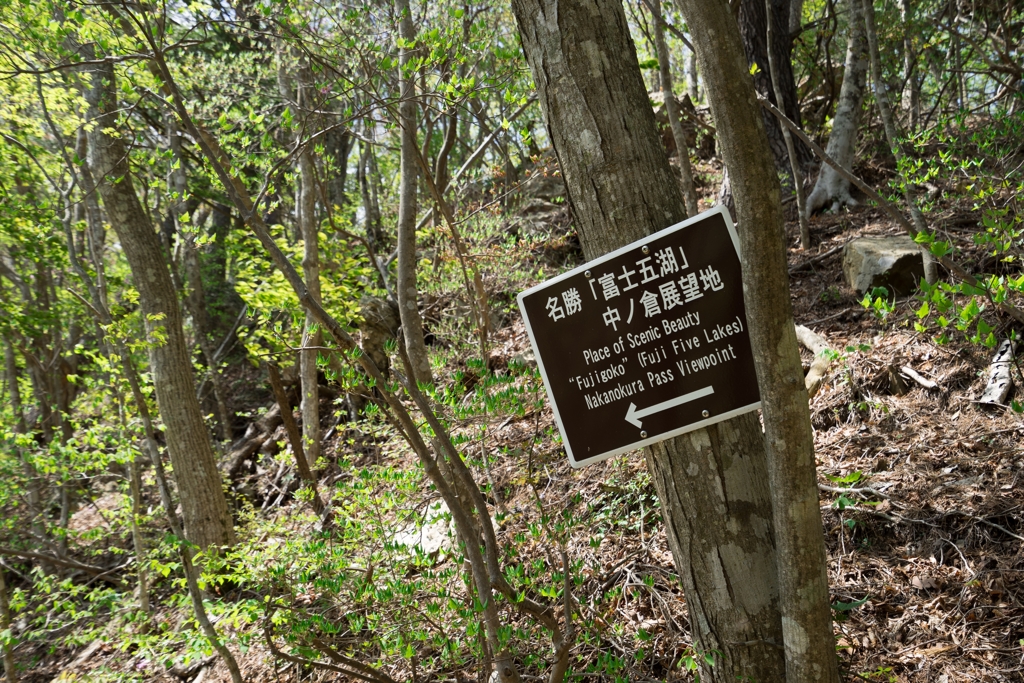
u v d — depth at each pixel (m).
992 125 5.71
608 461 5.12
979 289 2.79
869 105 10.38
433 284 8.51
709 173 11.48
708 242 2.01
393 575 3.47
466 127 11.33
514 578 2.89
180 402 7.55
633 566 4.27
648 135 2.18
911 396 5.05
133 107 5.32
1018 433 4.30
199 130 2.94
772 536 2.14
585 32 2.15
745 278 1.76
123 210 7.44
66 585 6.21
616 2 2.22
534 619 3.04
